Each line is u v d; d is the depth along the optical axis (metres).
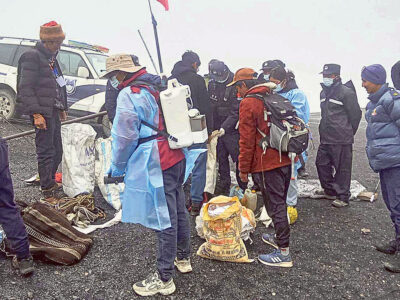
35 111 4.23
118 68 2.80
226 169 4.98
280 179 3.25
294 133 3.11
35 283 2.94
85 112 8.52
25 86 4.20
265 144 3.18
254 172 3.32
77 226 3.85
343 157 4.70
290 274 3.24
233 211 3.33
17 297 2.75
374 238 3.96
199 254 3.46
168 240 2.86
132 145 2.73
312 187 5.46
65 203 4.16
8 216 2.89
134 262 3.32
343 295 2.98
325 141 4.77
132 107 2.68
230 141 4.68
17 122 8.77
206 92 4.17
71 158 4.51
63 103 4.85
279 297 2.92
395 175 3.41
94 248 3.51
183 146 2.80
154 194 2.76
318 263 3.43
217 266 3.32
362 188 5.45
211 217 3.31
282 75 4.18
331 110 4.68
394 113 3.28
